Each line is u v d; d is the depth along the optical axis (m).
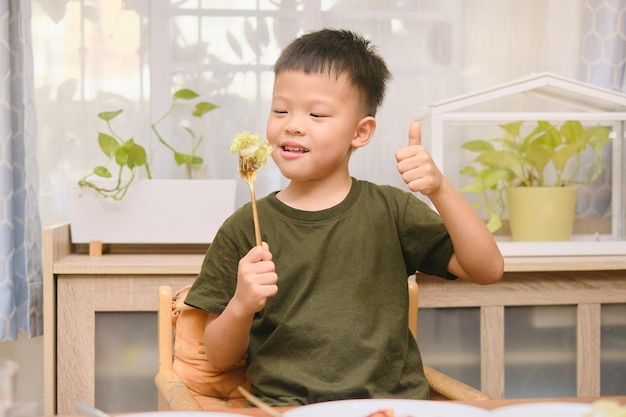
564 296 1.69
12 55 1.90
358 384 1.12
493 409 0.78
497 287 1.67
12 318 1.84
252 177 1.07
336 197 1.24
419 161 1.07
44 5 1.98
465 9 2.10
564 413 0.71
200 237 1.82
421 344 1.67
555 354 1.70
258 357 1.20
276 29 2.05
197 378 1.30
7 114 1.84
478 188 1.83
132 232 1.80
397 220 1.25
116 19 2.00
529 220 1.80
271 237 1.22
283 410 0.78
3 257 1.82
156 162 2.03
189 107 2.04
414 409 0.74
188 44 2.04
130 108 2.01
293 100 1.18
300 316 1.17
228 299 1.23
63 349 1.63
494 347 1.68
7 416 0.61
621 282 1.70
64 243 1.76
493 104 2.04
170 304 1.33
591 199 1.90
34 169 1.91
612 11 2.04
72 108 2.00
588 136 1.85
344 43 1.23
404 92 2.08
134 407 1.65
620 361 1.71
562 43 2.10
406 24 2.08
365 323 1.17
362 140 1.24
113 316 1.64
